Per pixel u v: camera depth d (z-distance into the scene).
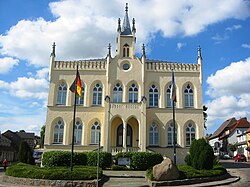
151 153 36.22
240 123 94.44
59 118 43.84
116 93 44.69
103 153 35.62
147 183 24.66
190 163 31.52
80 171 24.23
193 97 45.34
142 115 41.34
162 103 44.53
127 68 45.62
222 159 76.62
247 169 38.69
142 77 44.91
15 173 25.06
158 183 23.23
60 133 43.53
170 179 24.12
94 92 45.28
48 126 43.31
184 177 24.88
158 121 43.75
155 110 44.06
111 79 44.78
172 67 46.12
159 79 45.59
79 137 43.38
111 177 28.44
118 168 35.06
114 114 41.16
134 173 31.66
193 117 44.12
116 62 45.50
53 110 43.94
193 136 43.66
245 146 78.19
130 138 44.25
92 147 42.53
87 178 23.53
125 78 44.94
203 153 28.80
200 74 45.75
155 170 24.42
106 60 46.28
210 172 26.97
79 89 29.52
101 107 44.03
